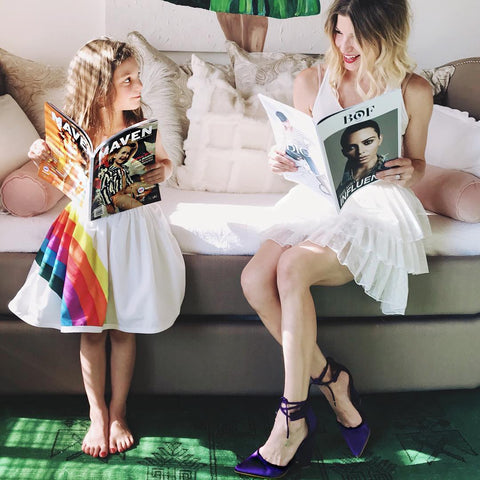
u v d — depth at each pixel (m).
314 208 1.76
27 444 1.65
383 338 1.82
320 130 1.45
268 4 2.39
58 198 1.87
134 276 1.65
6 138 1.91
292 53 2.37
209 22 2.41
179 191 2.17
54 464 1.58
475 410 1.88
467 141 2.02
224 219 1.84
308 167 1.60
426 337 1.83
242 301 1.78
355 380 1.84
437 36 2.52
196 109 2.15
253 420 1.80
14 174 1.77
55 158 1.59
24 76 2.20
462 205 1.86
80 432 1.71
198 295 1.77
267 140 2.16
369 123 1.50
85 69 1.59
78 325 1.61
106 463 1.59
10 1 2.34
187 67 2.30
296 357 1.56
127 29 2.40
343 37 1.67
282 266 1.61
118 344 1.72
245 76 2.24
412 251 1.71
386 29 1.64
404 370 1.85
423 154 1.80
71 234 1.63
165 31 2.41
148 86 2.20
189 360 1.80
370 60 1.67
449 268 1.80
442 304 1.83
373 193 1.72
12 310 1.67
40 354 1.77
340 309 1.79
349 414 1.69
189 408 1.85
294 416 1.56
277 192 2.19
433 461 1.65
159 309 1.66
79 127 1.48
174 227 1.78
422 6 2.48
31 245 1.75
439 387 1.89
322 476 1.59
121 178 1.57
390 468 1.62
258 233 1.77
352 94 1.76
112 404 1.71
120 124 1.66
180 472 1.58
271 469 1.57
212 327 1.78
